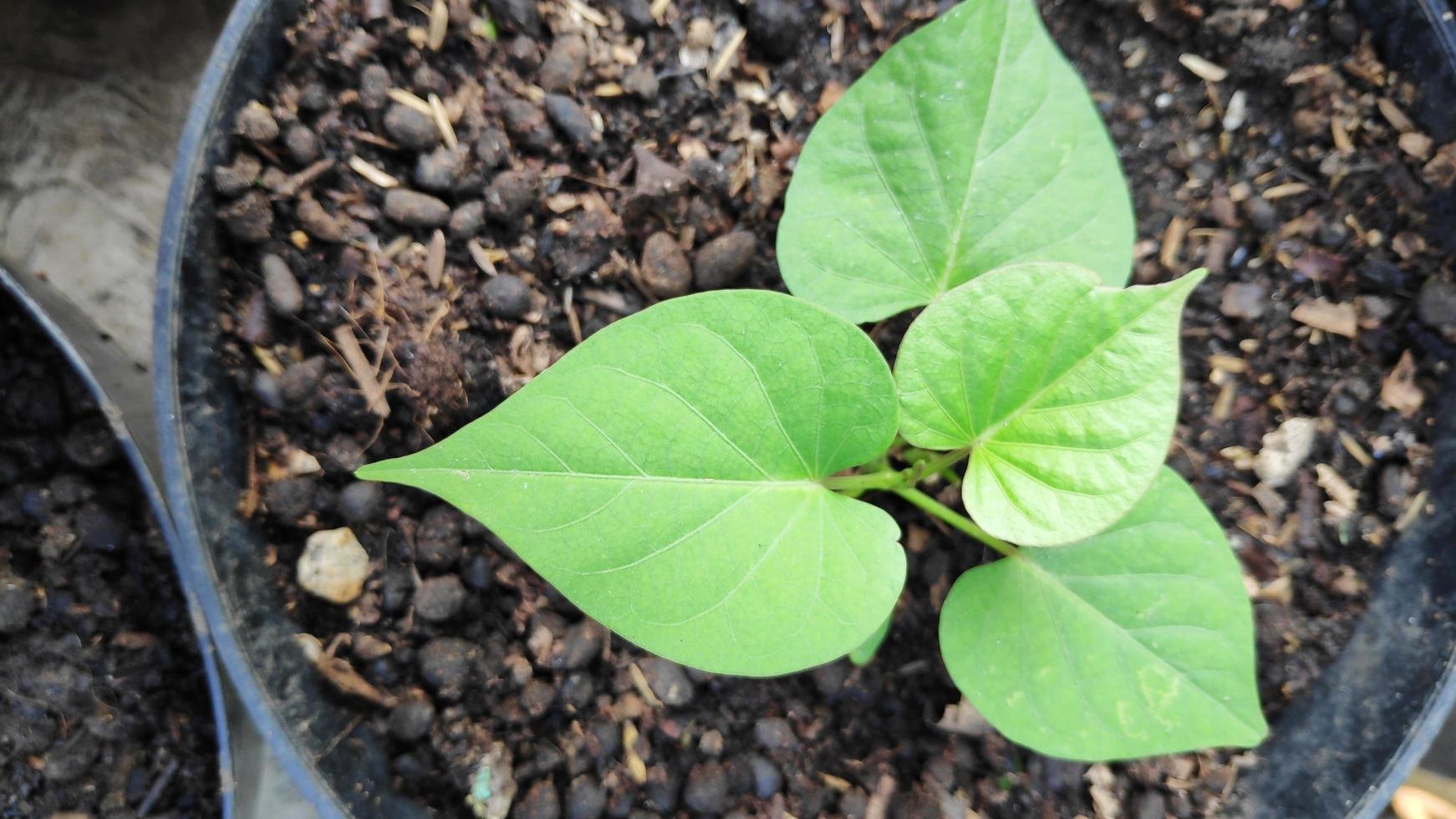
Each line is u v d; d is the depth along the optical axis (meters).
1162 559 0.22
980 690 0.22
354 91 0.23
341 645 0.23
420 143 0.24
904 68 0.23
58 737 0.27
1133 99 0.26
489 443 0.19
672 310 0.19
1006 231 0.23
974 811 0.24
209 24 0.30
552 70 0.24
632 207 0.24
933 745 0.25
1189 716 0.21
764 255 0.25
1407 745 0.23
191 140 0.21
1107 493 0.19
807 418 0.20
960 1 0.25
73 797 0.27
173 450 0.21
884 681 0.25
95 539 0.28
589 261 0.24
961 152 0.23
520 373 0.24
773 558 0.20
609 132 0.25
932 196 0.23
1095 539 0.23
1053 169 0.23
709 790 0.24
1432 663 0.23
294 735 0.22
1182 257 0.26
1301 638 0.24
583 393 0.19
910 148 0.23
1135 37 0.26
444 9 0.24
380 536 0.24
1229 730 0.21
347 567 0.23
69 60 0.29
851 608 0.20
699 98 0.25
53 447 0.28
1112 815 0.24
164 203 0.29
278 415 0.23
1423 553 0.24
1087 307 0.18
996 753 0.25
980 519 0.20
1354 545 0.24
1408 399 0.24
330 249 0.23
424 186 0.24
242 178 0.22
